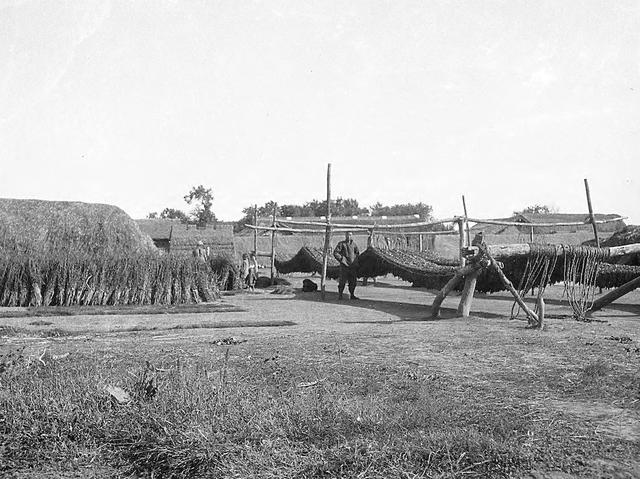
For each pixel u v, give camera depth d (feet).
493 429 15.38
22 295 53.52
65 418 16.62
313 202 245.04
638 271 50.39
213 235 122.11
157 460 14.88
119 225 77.41
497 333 32.55
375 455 14.07
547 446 14.51
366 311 49.75
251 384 20.07
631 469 13.37
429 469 13.57
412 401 18.04
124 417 16.62
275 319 42.88
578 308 42.68
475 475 13.28
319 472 13.73
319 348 27.09
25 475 14.49
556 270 44.14
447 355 25.40
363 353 25.95
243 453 14.49
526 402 18.08
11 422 16.55
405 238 115.44
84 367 21.93
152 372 20.04
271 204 207.51
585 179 72.49
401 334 32.07
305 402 17.11
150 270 56.95
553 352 25.95
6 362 23.15
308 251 104.17
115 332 34.58
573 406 17.65
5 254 59.47
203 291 59.47
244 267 85.76
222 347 27.68
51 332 33.60
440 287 50.80
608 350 26.32
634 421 16.24
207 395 17.22
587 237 133.49
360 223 137.59
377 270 65.10
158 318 43.70
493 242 133.08
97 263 56.03
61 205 78.02
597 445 14.57
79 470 14.78
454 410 16.97
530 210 246.27
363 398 18.53
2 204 76.33
